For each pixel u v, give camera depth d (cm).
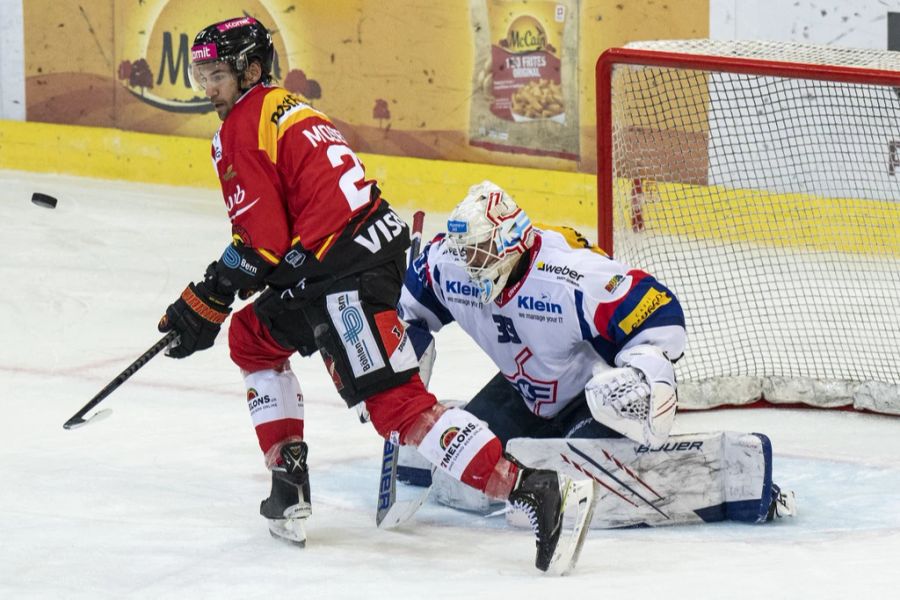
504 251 1002
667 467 1048
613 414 986
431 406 949
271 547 988
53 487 1152
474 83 2777
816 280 1948
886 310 1834
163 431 1375
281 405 1017
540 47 2688
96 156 3128
